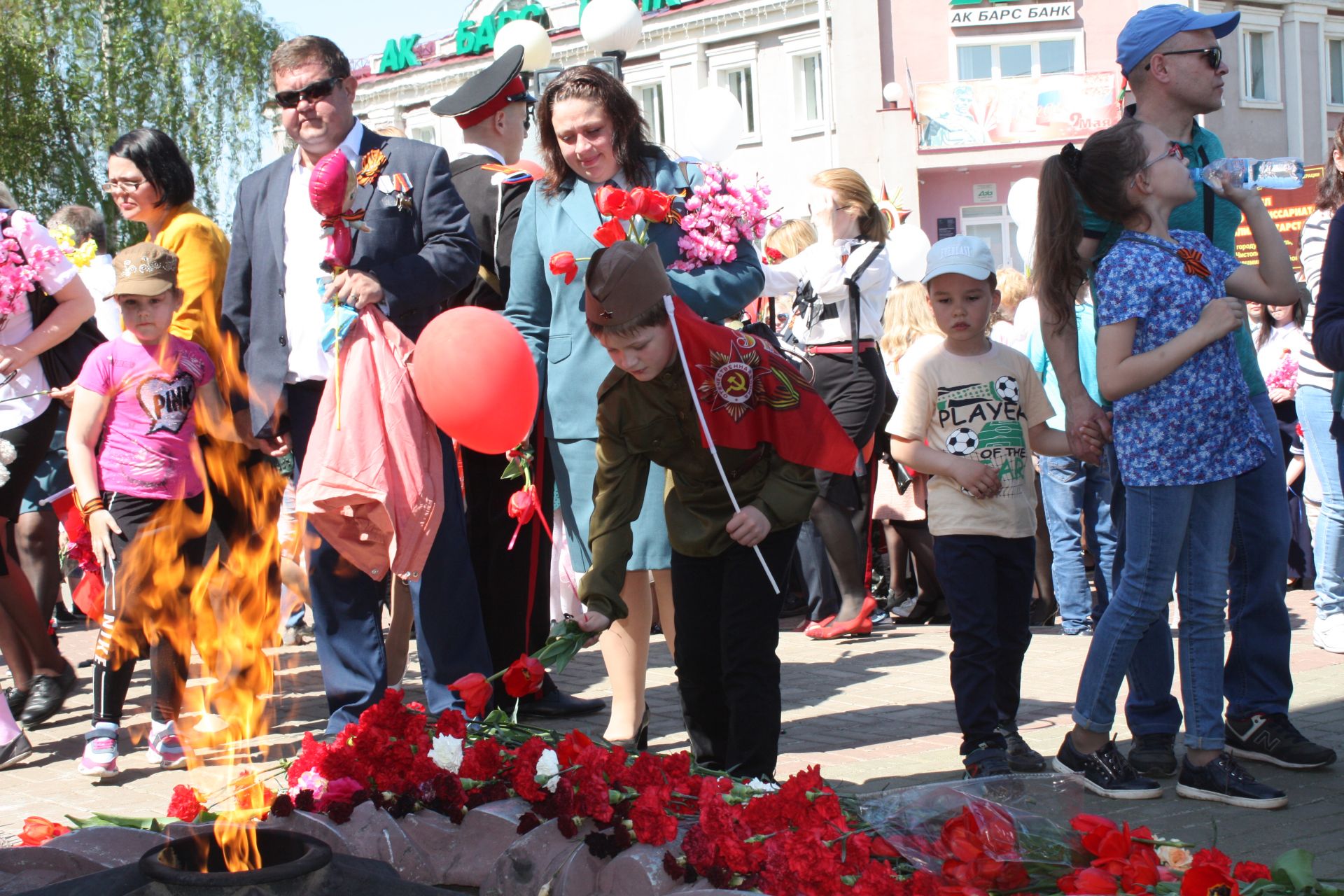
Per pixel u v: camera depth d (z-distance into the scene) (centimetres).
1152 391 411
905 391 453
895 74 3028
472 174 565
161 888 225
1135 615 418
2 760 492
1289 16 3172
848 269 712
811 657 700
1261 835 374
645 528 459
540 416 498
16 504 553
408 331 477
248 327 501
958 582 436
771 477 367
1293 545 886
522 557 536
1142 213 421
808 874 272
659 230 454
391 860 321
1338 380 437
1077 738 429
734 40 3250
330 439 436
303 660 707
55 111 3359
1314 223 559
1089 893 273
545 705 553
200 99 3550
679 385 364
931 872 285
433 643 467
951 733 511
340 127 480
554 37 3634
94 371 502
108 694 475
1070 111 2934
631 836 296
